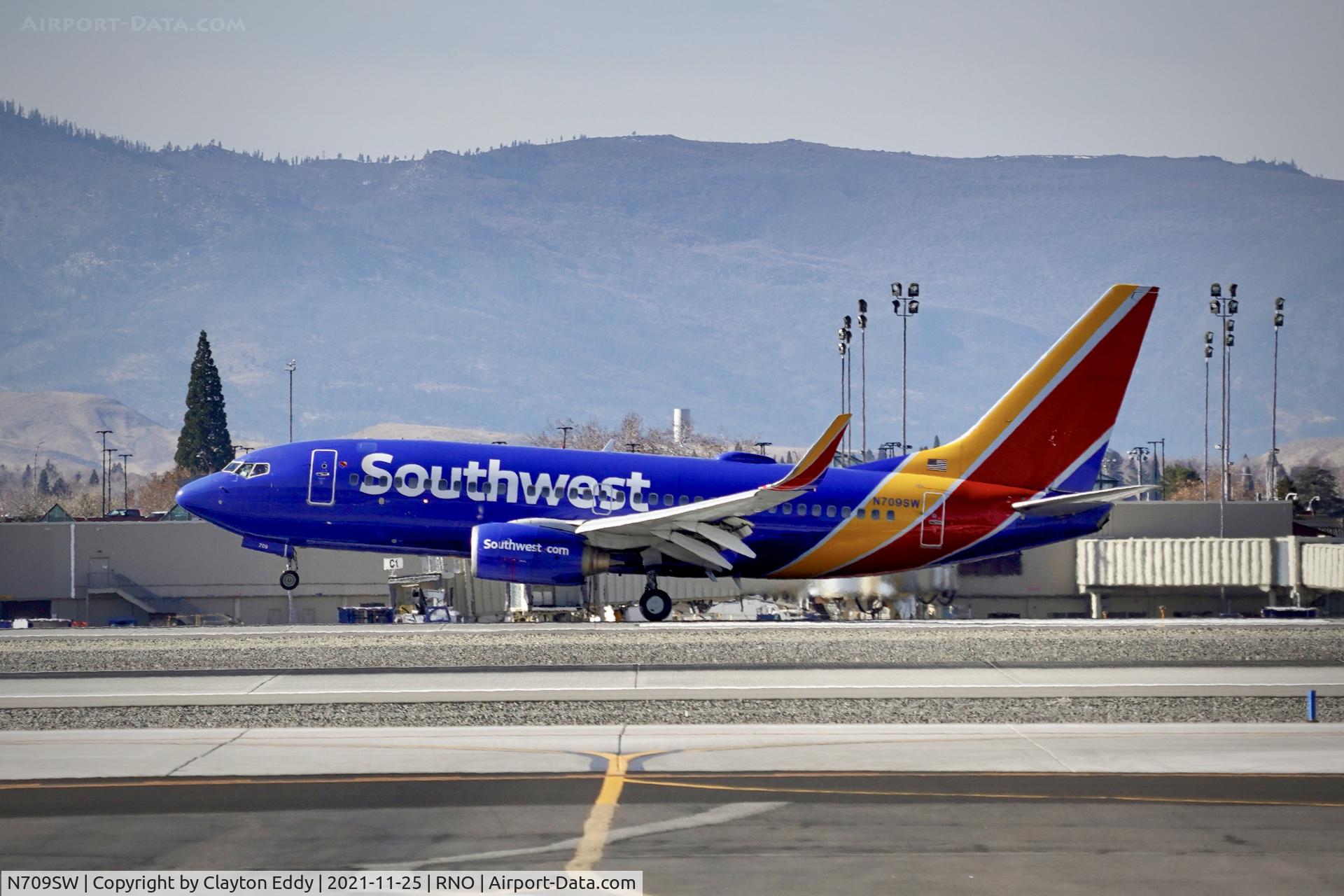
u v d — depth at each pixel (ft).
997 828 257.96
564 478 636.07
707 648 522.88
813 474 579.07
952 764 314.96
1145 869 232.32
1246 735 351.67
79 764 317.22
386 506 634.84
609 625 620.90
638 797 282.77
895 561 655.35
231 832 258.37
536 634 571.69
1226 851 242.58
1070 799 279.69
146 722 379.76
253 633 583.99
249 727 371.35
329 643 542.98
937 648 525.75
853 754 326.65
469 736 353.10
